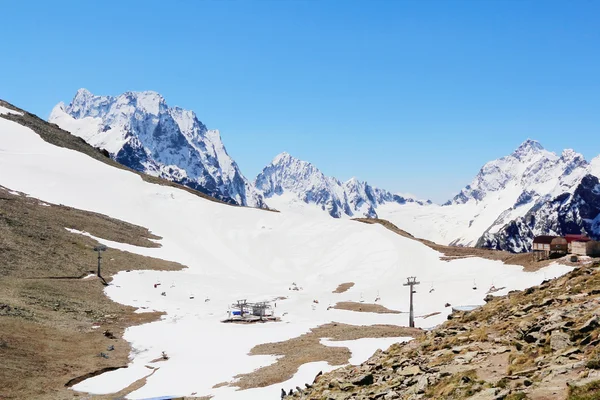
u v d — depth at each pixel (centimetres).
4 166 16450
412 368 2436
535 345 2098
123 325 7369
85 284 9094
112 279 9825
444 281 10388
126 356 5925
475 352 2327
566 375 1630
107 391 4659
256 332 6988
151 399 4116
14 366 4931
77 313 7456
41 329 6275
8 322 6122
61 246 10800
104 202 16250
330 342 5881
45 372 5000
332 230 16262
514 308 2975
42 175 16700
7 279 8144
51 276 9006
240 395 3956
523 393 1544
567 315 2284
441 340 2909
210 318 8081
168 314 8238
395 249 13738
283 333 6844
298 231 16525
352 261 13538
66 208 14212
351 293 10831
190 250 14138
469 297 8856
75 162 19150
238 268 13575
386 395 2153
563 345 1955
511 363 2016
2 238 9894
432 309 8631
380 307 9275
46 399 4372
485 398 1641
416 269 12144
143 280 10194
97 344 6241
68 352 5744
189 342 6488
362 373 2836
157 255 12825
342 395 2461
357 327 7219
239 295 10338
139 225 15250
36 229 11244
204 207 17862
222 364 5300
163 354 5878
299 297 10488
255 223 17075
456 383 1903
